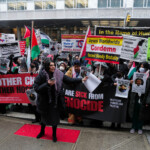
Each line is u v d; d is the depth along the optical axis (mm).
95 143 3688
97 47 4273
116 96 4043
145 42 4254
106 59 4242
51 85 3410
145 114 3836
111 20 27062
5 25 33656
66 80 3752
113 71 4695
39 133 3953
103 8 26922
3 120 4820
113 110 4105
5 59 4988
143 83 3836
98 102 4188
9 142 3760
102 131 4195
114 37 4098
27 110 5457
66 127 4426
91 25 31234
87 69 4469
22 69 5430
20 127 4422
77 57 7777
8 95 5090
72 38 6547
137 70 4566
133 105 4359
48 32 33594
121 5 26453
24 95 5027
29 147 3580
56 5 28125
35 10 28781
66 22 29719
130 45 4234
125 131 4188
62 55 8281
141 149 3455
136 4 25859
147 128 4309
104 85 4113
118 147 3533
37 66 5672
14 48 5230
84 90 4242
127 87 3934
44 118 3682
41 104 3570
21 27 34469
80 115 4352
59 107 3684
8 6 29219
